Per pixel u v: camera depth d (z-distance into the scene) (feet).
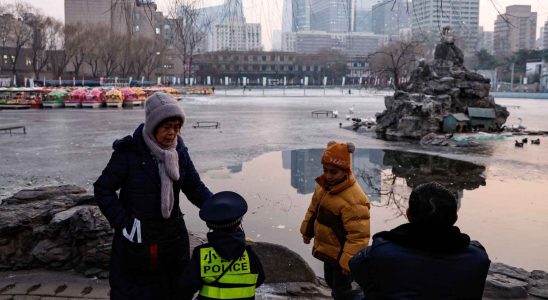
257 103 191.42
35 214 18.61
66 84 256.73
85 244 17.56
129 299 10.35
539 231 31.76
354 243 12.75
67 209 19.31
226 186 43.98
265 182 45.73
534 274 19.58
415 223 8.06
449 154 66.39
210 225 9.62
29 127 92.63
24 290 15.81
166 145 10.68
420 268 7.70
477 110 92.07
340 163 12.94
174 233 10.60
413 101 88.28
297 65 403.34
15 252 17.81
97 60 280.10
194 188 11.50
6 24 245.45
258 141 75.00
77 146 66.85
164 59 275.80
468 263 7.76
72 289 15.90
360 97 253.85
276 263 17.48
